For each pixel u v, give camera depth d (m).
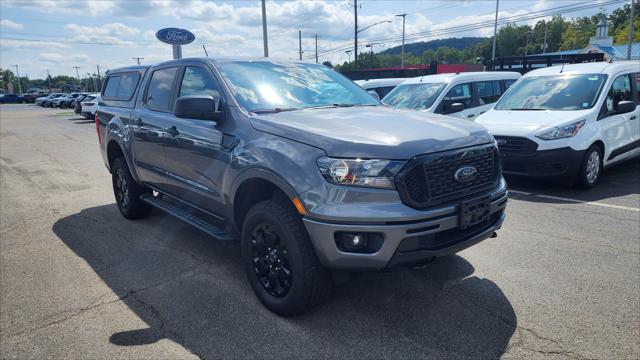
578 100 7.27
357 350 2.93
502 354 2.85
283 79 4.24
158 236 5.24
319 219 2.92
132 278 4.10
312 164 2.98
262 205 3.32
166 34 16.91
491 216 3.46
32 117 31.38
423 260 3.03
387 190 2.84
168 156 4.52
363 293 3.69
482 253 4.46
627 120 7.59
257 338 3.09
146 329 3.24
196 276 4.11
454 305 3.47
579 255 4.36
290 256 3.15
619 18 84.88
